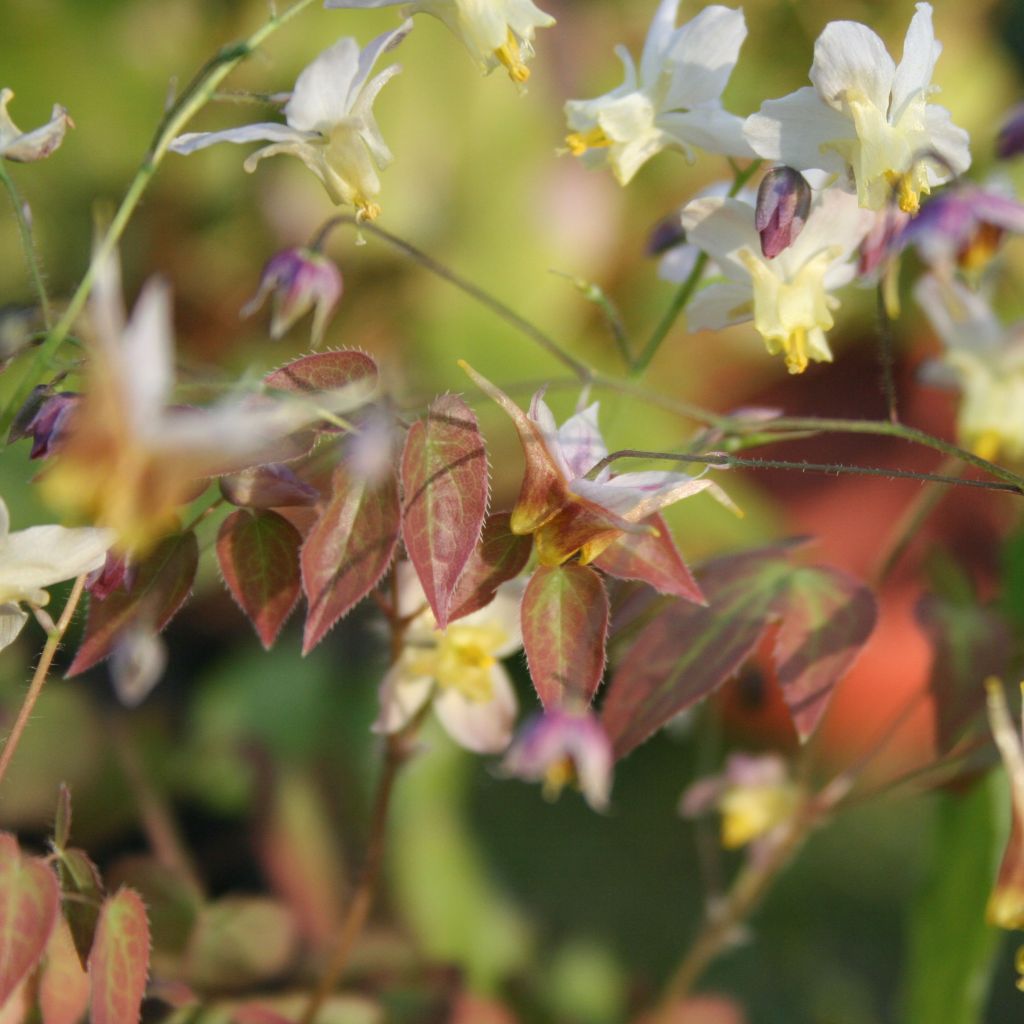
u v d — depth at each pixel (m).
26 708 0.82
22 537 0.81
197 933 0.91
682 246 0.88
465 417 0.82
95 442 0.78
